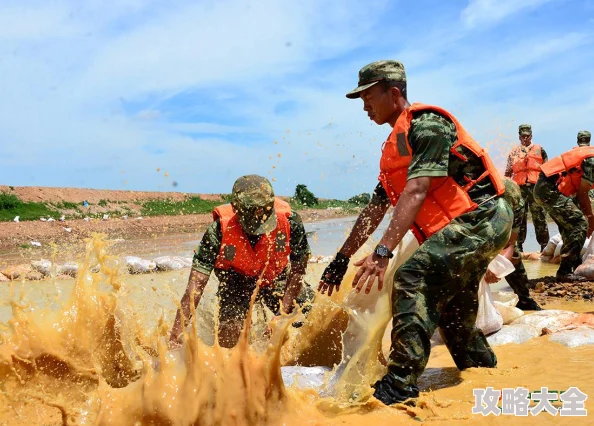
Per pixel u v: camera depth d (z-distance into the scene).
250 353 2.73
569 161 7.49
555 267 9.34
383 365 3.45
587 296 6.66
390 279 3.44
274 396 2.71
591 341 4.43
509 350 4.31
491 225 3.29
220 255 4.11
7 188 27.92
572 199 7.65
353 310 3.43
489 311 4.77
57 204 28.75
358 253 4.35
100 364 3.22
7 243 17.88
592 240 7.97
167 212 31.70
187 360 2.68
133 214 30.03
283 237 4.14
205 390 2.62
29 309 3.25
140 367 3.31
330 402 3.01
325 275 3.62
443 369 3.94
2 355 3.00
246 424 2.66
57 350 3.12
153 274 9.44
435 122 3.20
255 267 4.18
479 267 3.35
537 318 5.05
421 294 3.19
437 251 3.20
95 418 2.65
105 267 3.40
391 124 3.55
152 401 2.61
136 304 4.41
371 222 3.69
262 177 4.14
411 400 3.09
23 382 3.05
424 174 3.14
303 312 4.30
